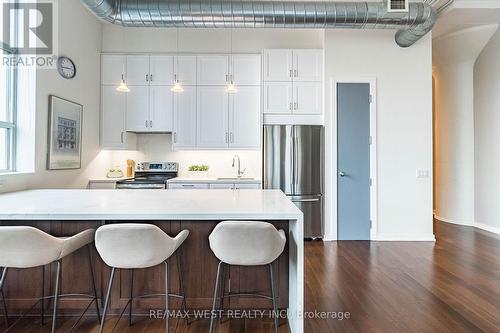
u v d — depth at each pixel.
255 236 1.73
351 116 4.26
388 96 4.23
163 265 2.24
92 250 2.22
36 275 2.21
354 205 4.26
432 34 4.71
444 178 5.40
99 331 2.04
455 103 5.16
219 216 1.83
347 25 3.42
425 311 2.29
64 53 3.63
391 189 4.23
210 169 4.87
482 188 4.83
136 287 2.24
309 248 3.86
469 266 3.20
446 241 4.16
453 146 5.22
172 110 4.50
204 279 2.23
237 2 3.28
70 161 3.74
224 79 4.50
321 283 2.79
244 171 4.85
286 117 4.41
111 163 4.83
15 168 3.09
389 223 4.24
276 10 3.29
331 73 4.25
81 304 2.20
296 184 4.21
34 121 3.13
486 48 4.67
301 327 1.84
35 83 3.14
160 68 4.50
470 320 2.17
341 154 4.25
